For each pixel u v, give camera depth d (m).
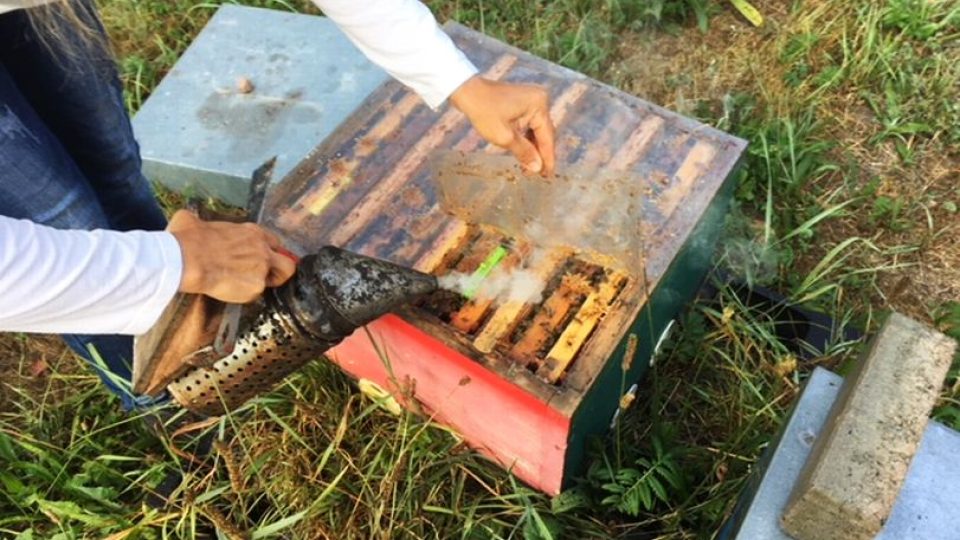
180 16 2.03
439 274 1.11
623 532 1.24
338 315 0.94
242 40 1.83
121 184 1.19
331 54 1.78
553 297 1.09
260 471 1.29
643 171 1.17
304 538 1.22
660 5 1.88
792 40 1.84
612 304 1.07
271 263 0.89
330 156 1.22
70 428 1.43
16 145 0.92
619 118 1.23
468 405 1.16
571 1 1.92
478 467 1.27
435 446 1.29
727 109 1.68
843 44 1.77
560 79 1.28
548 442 1.08
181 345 0.89
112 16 2.01
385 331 1.13
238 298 0.84
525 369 1.02
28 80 1.00
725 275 1.49
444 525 1.25
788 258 1.50
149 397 1.25
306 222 1.16
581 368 1.02
